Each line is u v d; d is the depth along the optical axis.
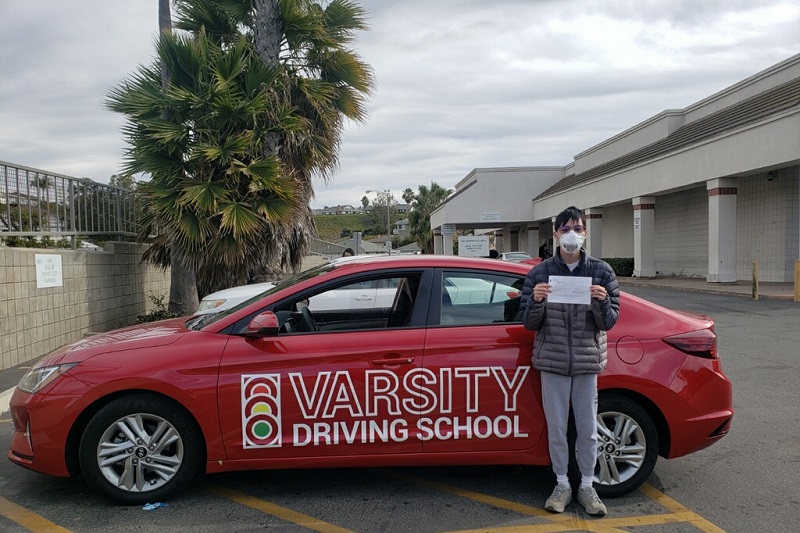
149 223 11.74
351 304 4.67
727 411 4.14
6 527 3.71
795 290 14.29
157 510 3.94
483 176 38.12
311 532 3.65
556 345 3.73
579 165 35.28
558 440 3.83
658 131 25.95
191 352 3.94
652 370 4.00
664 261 26.22
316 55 11.93
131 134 10.33
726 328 10.86
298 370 3.91
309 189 12.42
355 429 3.92
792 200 18.61
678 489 4.27
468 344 3.98
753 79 20.86
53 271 9.10
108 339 4.34
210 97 10.13
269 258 11.08
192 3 11.81
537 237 39.12
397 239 83.25
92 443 3.87
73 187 10.55
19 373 7.63
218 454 3.90
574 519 3.80
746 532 3.62
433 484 4.39
